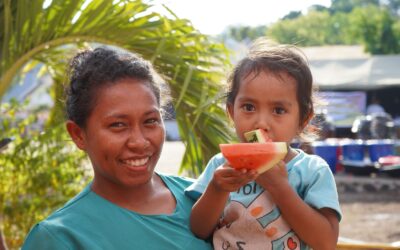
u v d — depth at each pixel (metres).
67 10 3.86
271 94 2.47
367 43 29.41
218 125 4.13
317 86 2.78
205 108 3.93
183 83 4.00
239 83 2.55
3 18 3.96
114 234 2.31
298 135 2.69
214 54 4.05
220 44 4.06
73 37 3.98
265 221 2.47
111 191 2.40
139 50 3.97
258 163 2.13
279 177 2.39
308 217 2.36
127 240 2.32
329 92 17.17
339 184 13.55
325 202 2.42
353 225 9.98
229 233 2.52
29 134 5.66
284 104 2.49
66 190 5.33
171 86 4.00
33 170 5.23
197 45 4.01
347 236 9.18
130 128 2.29
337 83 16.23
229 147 2.14
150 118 2.31
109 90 2.27
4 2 3.75
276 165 2.40
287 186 2.39
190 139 4.22
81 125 2.33
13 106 5.76
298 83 2.53
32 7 3.79
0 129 5.52
